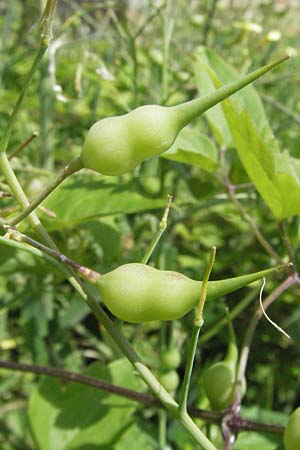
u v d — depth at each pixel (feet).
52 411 0.89
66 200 0.87
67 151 1.44
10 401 1.29
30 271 0.94
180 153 0.90
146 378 0.63
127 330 1.30
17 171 1.06
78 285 0.64
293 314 1.34
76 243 1.07
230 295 1.32
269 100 1.34
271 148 0.85
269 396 1.15
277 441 0.92
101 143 0.60
